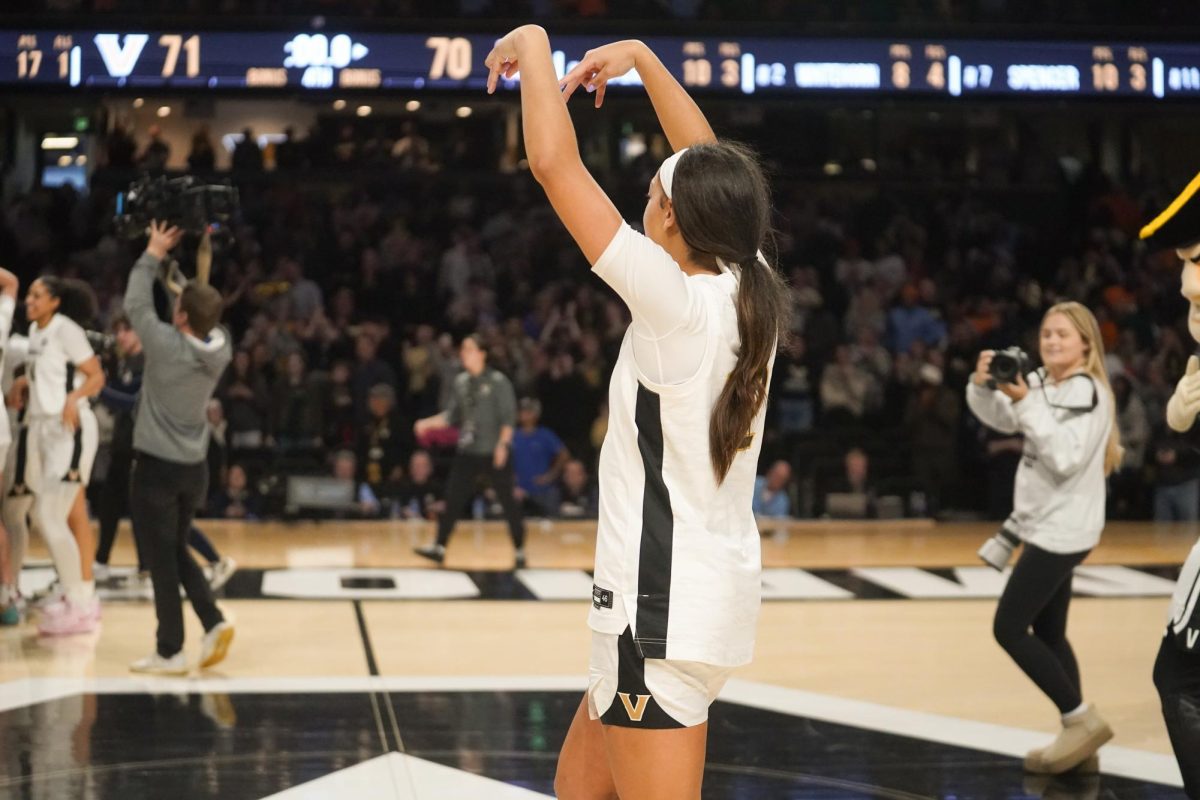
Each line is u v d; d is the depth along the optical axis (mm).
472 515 11688
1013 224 15562
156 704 5098
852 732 4902
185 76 10242
